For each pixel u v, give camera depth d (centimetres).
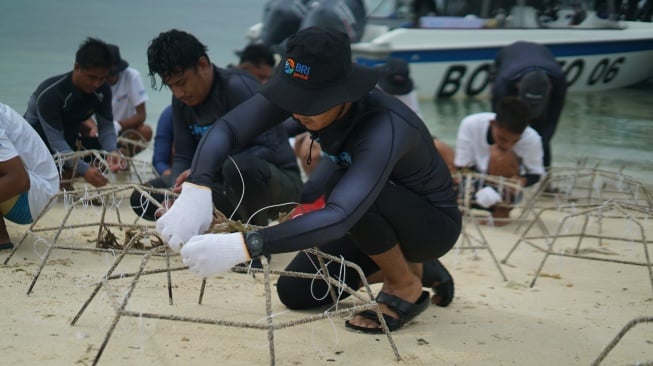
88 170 476
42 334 281
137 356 267
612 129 720
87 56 484
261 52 622
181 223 254
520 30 908
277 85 259
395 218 293
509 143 536
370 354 280
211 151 281
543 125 624
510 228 530
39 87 495
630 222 534
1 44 1330
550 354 289
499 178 518
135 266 377
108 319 300
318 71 254
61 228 335
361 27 905
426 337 302
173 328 295
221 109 392
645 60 853
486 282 397
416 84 925
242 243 237
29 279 343
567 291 380
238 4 2823
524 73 623
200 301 327
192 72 375
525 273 416
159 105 918
